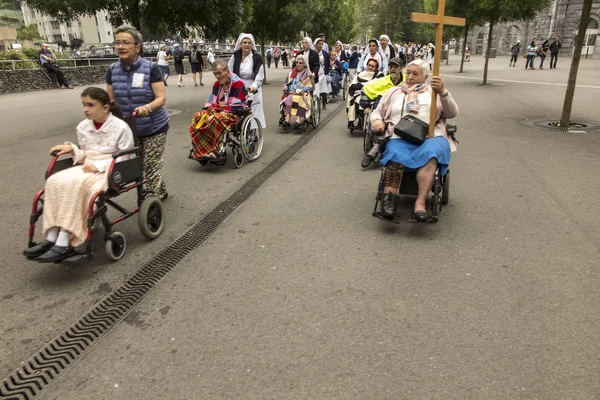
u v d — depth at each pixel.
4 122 10.99
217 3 10.77
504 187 5.61
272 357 2.62
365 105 7.37
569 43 43.91
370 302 3.16
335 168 6.67
